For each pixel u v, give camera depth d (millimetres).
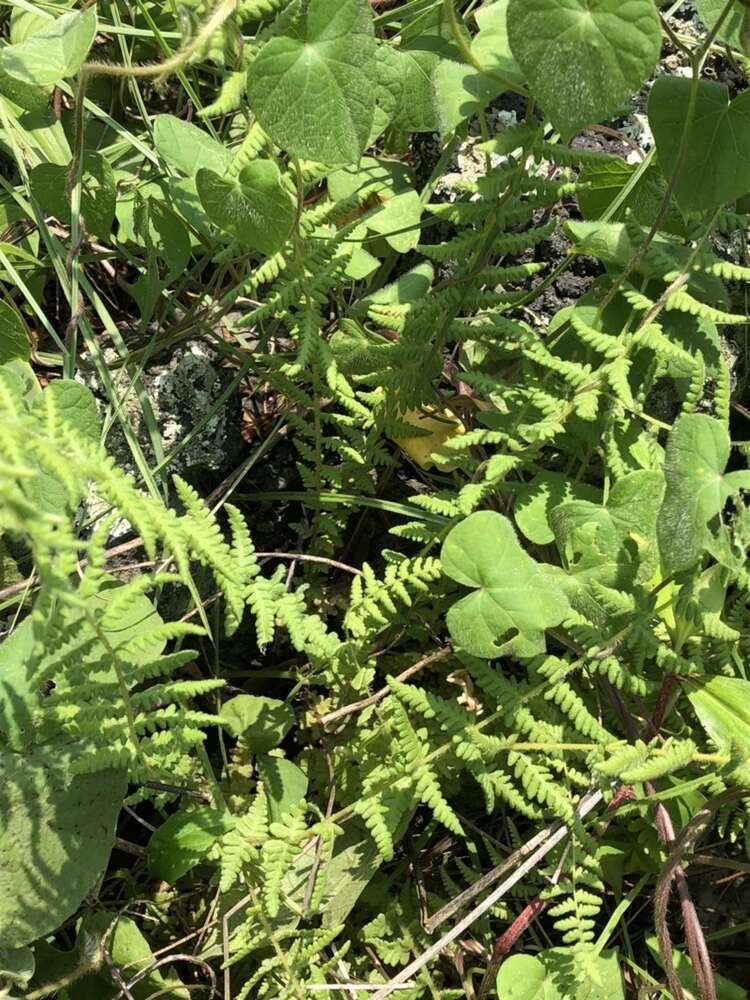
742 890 603
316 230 597
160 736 457
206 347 641
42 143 644
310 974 506
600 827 530
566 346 593
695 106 500
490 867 607
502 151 505
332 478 611
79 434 406
